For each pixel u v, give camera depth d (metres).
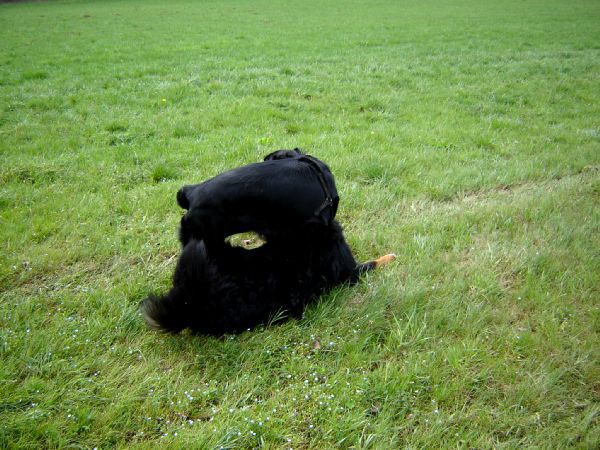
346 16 26.28
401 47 16.36
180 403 2.92
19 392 2.92
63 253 4.38
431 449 2.73
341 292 3.98
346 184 5.83
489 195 5.88
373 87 10.63
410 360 3.31
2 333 3.35
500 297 4.00
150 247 4.56
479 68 12.91
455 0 35.59
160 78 11.37
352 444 2.77
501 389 3.12
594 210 5.30
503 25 22.03
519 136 7.87
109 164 6.33
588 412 2.93
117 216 5.10
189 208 3.49
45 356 3.18
